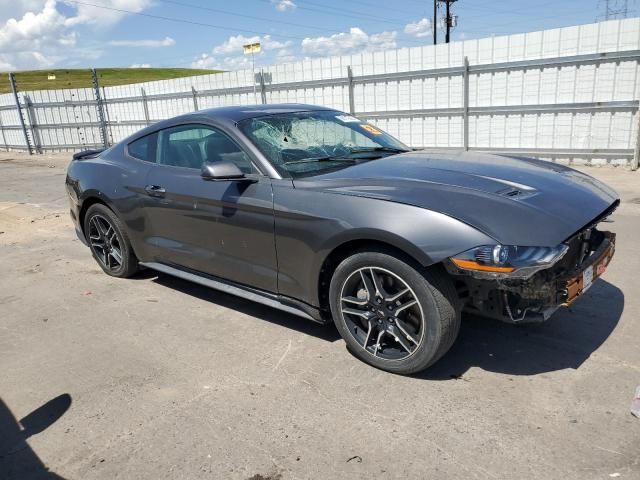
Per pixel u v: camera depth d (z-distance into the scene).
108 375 3.15
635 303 3.74
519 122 10.17
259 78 13.77
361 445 2.39
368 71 11.80
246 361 3.23
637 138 9.02
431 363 2.82
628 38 8.80
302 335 3.54
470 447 2.33
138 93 17.31
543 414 2.54
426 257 2.59
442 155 3.77
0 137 21.59
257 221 3.34
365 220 2.80
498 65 10.07
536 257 2.46
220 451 2.40
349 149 3.84
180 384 3.00
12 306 4.37
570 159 9.84
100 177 4.62
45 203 9.34
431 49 10.82
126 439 2.53
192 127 3.92
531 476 2.14
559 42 9.43
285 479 2.20
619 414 2.51
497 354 3.14
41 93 19.38
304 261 3.15
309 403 2.74
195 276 4.03
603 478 2.10
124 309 4.18
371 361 3.04
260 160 3.40
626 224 5.84
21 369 3.29
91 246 5.07
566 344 3.22
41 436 2.60
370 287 2.95
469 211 2.64
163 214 4.05
